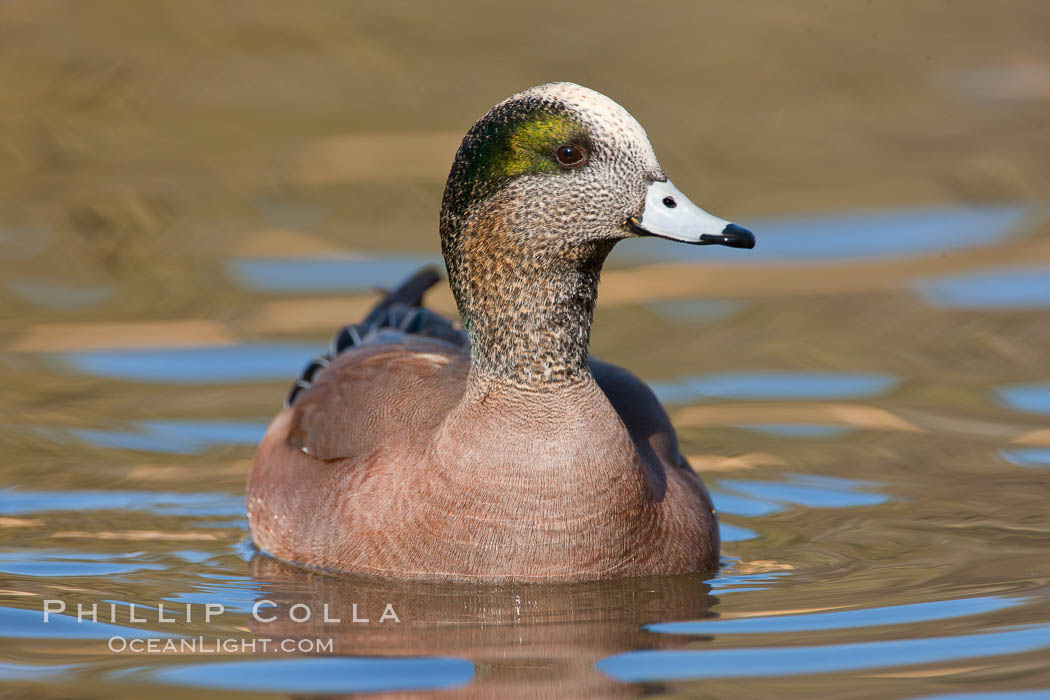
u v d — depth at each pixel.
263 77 22.39
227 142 20.48
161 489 12.16
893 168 19.92
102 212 18.48
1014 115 21.67
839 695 8.05
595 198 9.53
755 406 13.68
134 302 16.06
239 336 15.24
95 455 12.72
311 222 18.25
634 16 24.94
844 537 11.07
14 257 17.22
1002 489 11.93
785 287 16.53
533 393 9.69
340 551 10.27
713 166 19.91
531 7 25.58
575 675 8.42
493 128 9.68
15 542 11.00
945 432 13.09
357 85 22.25
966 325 15.35
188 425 13.34
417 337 12.26
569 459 9.63
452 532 9.77
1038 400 13.65
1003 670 8.35
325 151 20.31
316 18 24.84
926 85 22.72
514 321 9.64
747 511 11.70
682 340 15.14
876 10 25.45
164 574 10.38
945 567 10.32
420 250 17.45
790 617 9.34
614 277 16.97
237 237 17.84
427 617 9.34
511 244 9.62
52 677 8.45
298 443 11.15
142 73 22.48
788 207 18.64
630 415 10.89
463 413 9.89
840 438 13.05
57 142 20.48
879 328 15.31
